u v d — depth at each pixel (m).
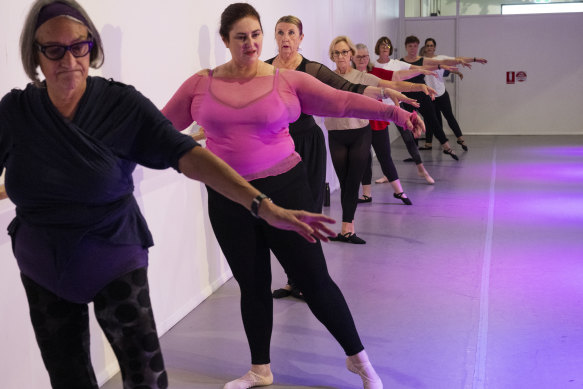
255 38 2.39
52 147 1.53
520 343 3.10
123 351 1.67
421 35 12.40
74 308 1.68
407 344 3.12
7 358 2.32
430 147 10.34
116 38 2.89
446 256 4.62
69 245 1.58
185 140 1.58
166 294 3.41
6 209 2.29
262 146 2.40
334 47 4.45
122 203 1.63
